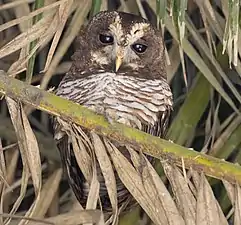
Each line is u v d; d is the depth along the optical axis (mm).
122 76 4863
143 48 4898
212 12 4891
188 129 5031
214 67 5055
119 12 4922
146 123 4867
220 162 4672
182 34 4715
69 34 4941
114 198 4656
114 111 4852
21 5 5012
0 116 5199
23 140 4672
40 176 4668
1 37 5203
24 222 4676
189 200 4660
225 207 5012
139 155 4676
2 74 4680
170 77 5055
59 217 4684
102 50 4895
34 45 4766
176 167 4676
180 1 4711
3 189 4711
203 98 5039
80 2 4941
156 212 4652
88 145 4695
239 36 4855
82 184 4883
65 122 4695
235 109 4949
